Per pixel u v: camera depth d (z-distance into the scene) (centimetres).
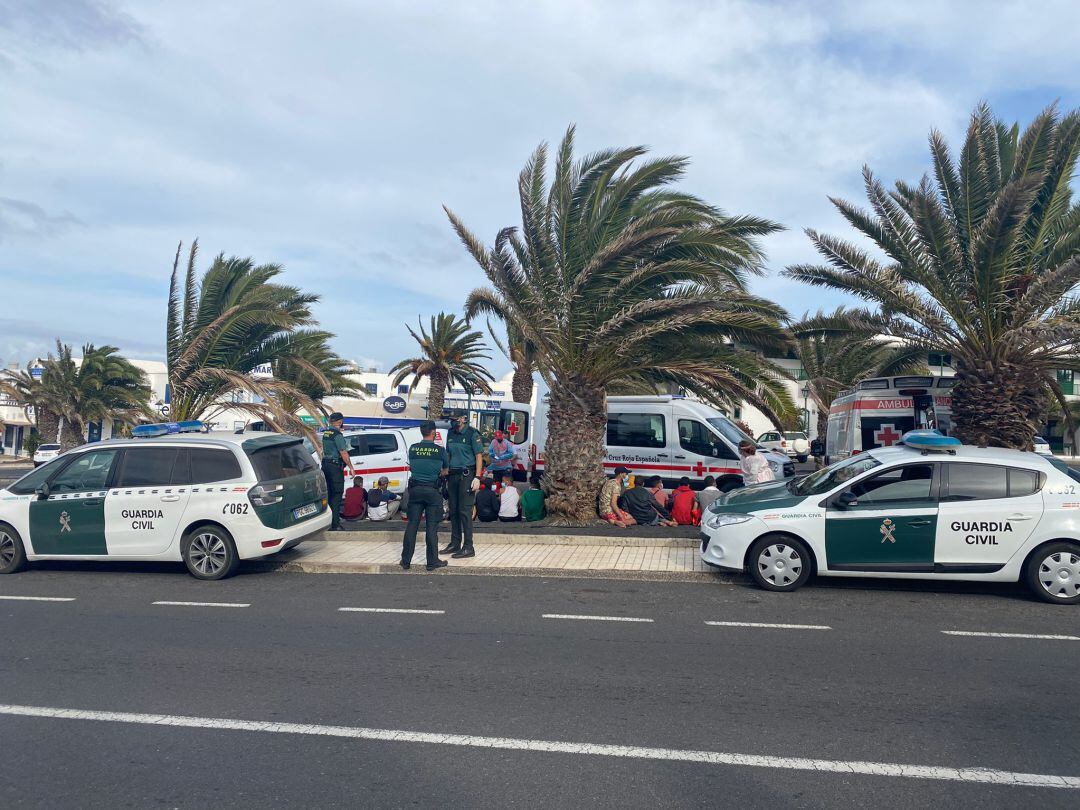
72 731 508
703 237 1251
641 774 442
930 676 610
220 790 425
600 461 1348
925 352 1872
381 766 454
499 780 435
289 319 1809
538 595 905
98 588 957
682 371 1328
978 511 868
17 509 1040
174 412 1912
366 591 932
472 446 1123
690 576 984
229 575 1025
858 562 896
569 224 1350
